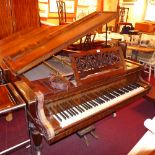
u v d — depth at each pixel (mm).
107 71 1824
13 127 2471
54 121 1451
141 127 2547
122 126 2561
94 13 2043
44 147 2143
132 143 2240
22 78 1733
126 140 2291
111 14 1861
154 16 5387
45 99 1432
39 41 2092
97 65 1758
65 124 1459
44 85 1629
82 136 2115
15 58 1851
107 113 1717
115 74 1871
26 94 1456
